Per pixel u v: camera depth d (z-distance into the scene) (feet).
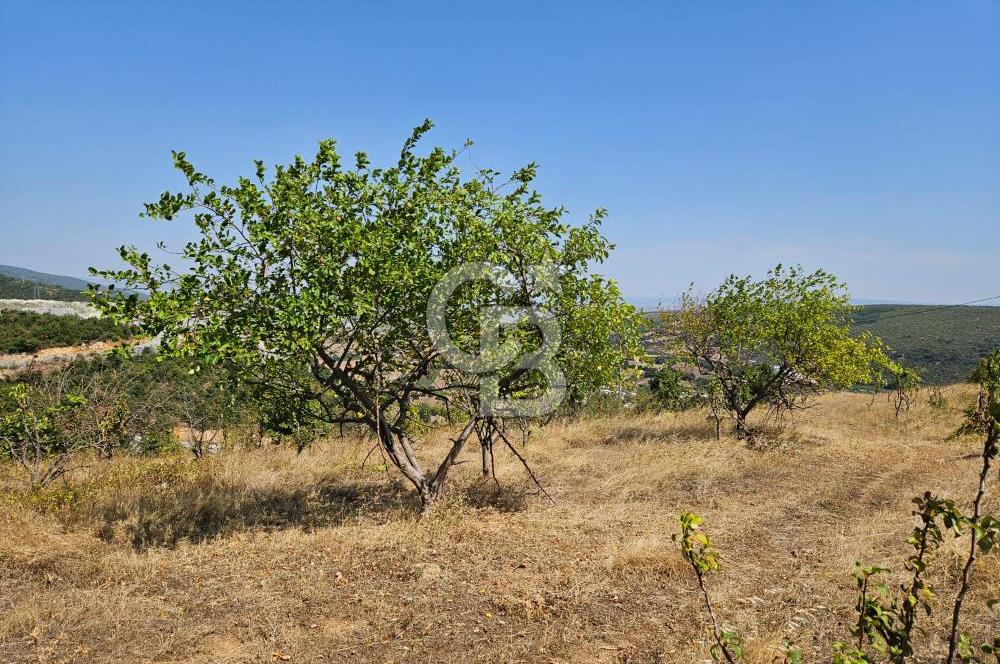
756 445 41.32
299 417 24.38
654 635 15.23
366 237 20.54
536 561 19.97
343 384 23.45
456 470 34.78
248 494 28.27
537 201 24.06
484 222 22.84
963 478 32.04
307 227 19.85
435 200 22.27
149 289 19.39
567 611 16.49
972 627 15.17
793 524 25.00
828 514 26.48
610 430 49.29
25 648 14.55
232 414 38.47
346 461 36.06
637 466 34.53
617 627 15.66
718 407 46.44
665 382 52.26
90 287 18.79
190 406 37.09
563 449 41.91
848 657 8.76
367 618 16.14
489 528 23.31
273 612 16.39
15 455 31.19
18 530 21.20
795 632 15.15
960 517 8.59
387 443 25.09
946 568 18.60
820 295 41.04
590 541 22.15
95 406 34.24
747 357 43.83
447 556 20.44
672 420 53.01
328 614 16.33
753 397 45.21
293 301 19.15
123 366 35.60
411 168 22.29
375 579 18.57
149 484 29.12
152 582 18.34
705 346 44.73
